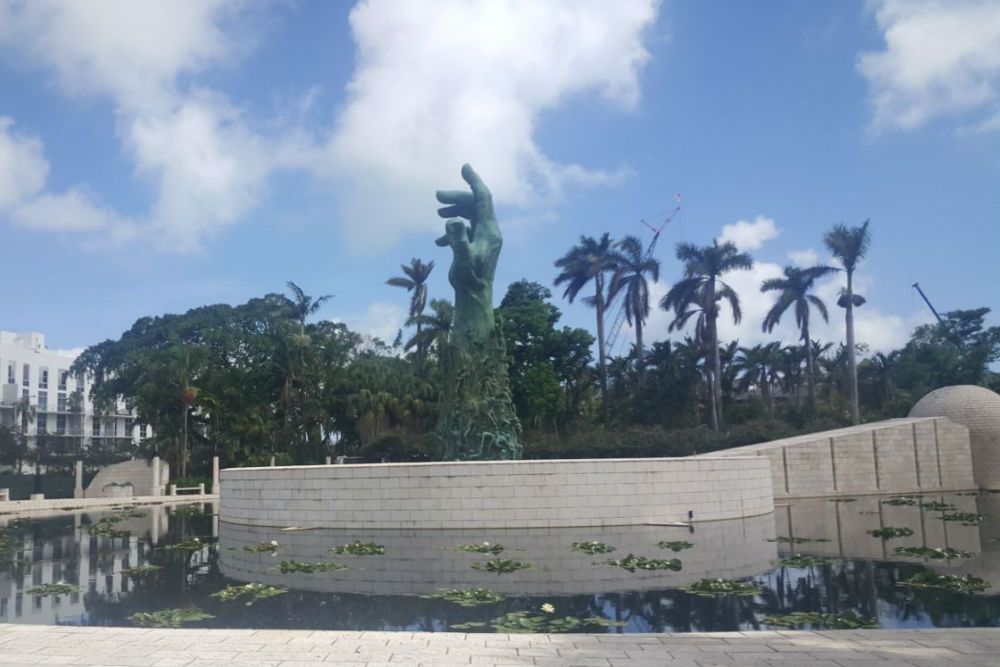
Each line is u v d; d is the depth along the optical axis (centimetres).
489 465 2103
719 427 5106
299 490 2258
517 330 5506
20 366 8338
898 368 6400
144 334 7138
